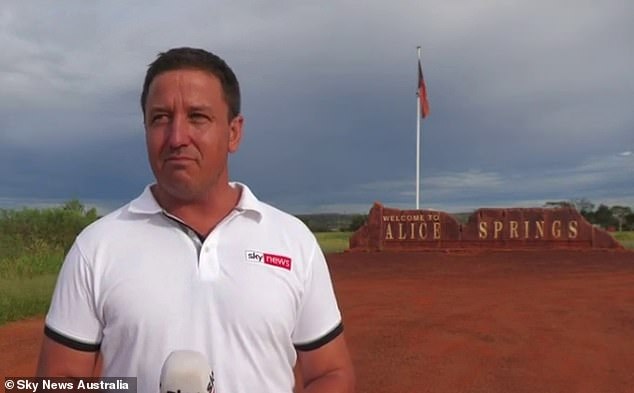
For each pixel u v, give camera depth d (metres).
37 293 13.38
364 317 11.80
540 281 17.09
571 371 8.22
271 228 2.12
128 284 1.97
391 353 9.09
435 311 12.44
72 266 2.04
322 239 34.62
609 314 11.90
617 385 7.64
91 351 2.04
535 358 8.84
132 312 1.95
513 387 7.56
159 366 1.93
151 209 2.04
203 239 2.05
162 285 1.97
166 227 2.05
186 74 2.04
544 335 10.20
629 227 39.09
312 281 2.15
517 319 11.54
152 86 2.07
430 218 25.67
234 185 2.26
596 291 14.90
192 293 1.97
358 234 25.92
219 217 2.12
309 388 2.17
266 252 2.06
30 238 23.45
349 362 2.30
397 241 25.78
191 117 2.04
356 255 24.47
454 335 10.22
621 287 15.53
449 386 7.60
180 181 2.01
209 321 1.96
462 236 25.42
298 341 2.19
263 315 1.99
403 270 20.23
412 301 13.77
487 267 20.69
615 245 24.45
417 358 8.83
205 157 2.04
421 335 10.20
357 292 15.30
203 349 1.94
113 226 2.06
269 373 2.01
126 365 1.96
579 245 24.80
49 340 2.04
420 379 7.87
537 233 25.09
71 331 2.02
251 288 2.00
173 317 1.95
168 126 2.04
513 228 25.20
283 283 2.05
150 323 1.94
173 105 2.03
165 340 1.94
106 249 2.02
